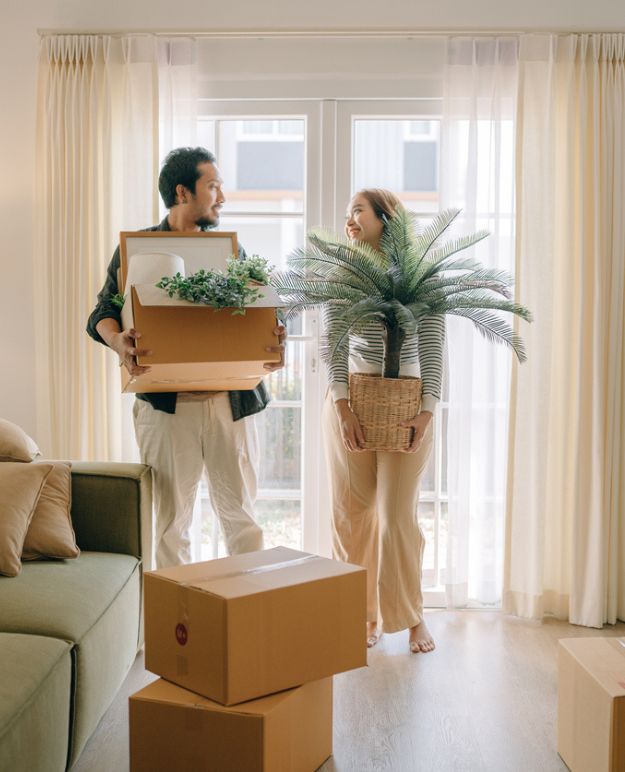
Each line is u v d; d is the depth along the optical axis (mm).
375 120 3711
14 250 3615
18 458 2750
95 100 3518
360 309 2807
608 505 3471
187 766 1996
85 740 2174
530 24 3521
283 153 8797
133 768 2039
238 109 3658
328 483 3453
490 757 2334
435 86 3600
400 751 2361
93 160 3518
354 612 2203
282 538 3838
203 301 2449
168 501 3004
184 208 2984
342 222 3672
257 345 2533
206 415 2969
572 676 2246
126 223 3504
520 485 3529
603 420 3443
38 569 2506
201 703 1986
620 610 3541
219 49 3596
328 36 3564
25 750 1731
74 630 2137
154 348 2451
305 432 3717
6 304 3627
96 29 3545
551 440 3562
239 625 1970
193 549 3586
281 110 3656
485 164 3541
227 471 3027
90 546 2848
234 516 3078
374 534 3264
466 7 3529
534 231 3471
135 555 2848
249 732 1940
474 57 3465
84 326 3523
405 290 2947
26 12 3576
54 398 3545
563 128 3527
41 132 3535
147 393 2926
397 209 3029
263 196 8539
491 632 3363
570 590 3490
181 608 2062
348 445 3021
